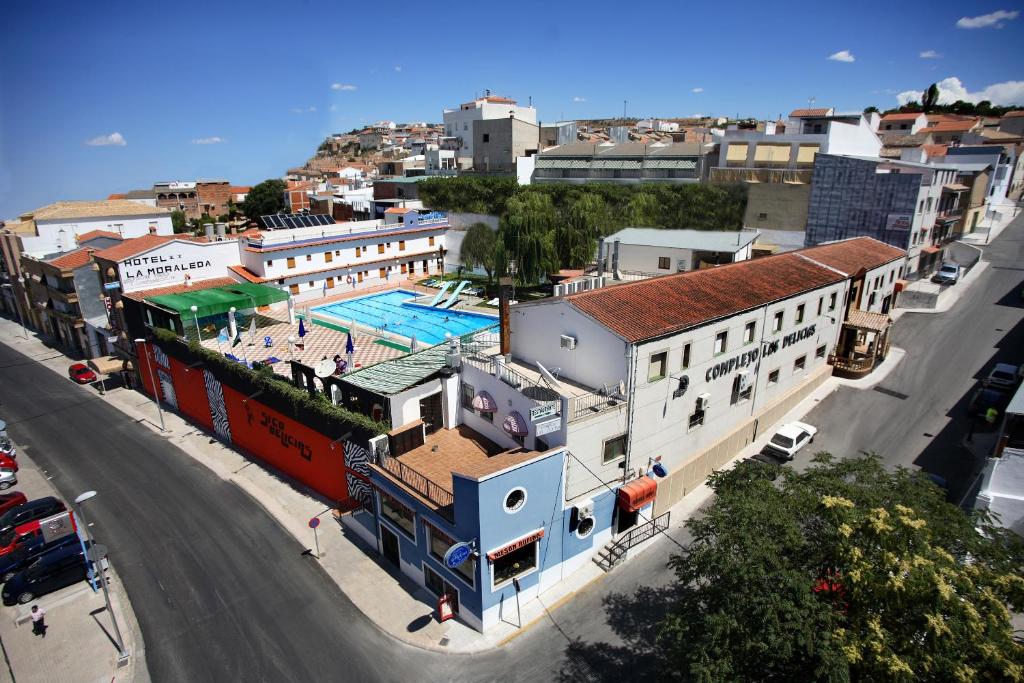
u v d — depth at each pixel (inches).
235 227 3117.6
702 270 1332.4
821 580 603.8
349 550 1081.4
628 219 2684.5
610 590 949.8
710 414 1189.7
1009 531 640.4
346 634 892.0
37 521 1189.1
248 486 1309.1
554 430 904.9
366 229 2578.7
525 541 877.2
